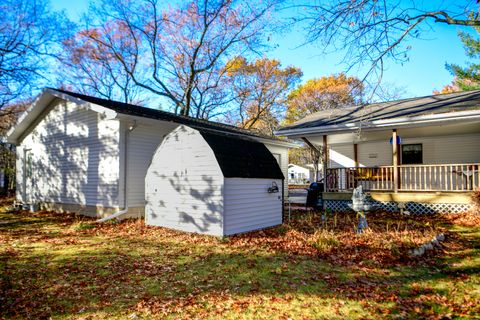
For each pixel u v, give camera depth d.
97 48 24.12
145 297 4.20
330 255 6.09
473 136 13.36
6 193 23.34
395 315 3.62
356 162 16.05
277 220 9.51
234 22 22.09
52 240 7.70
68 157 12.64
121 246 7.02
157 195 9.15
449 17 5.44
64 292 4.39
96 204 11.27
